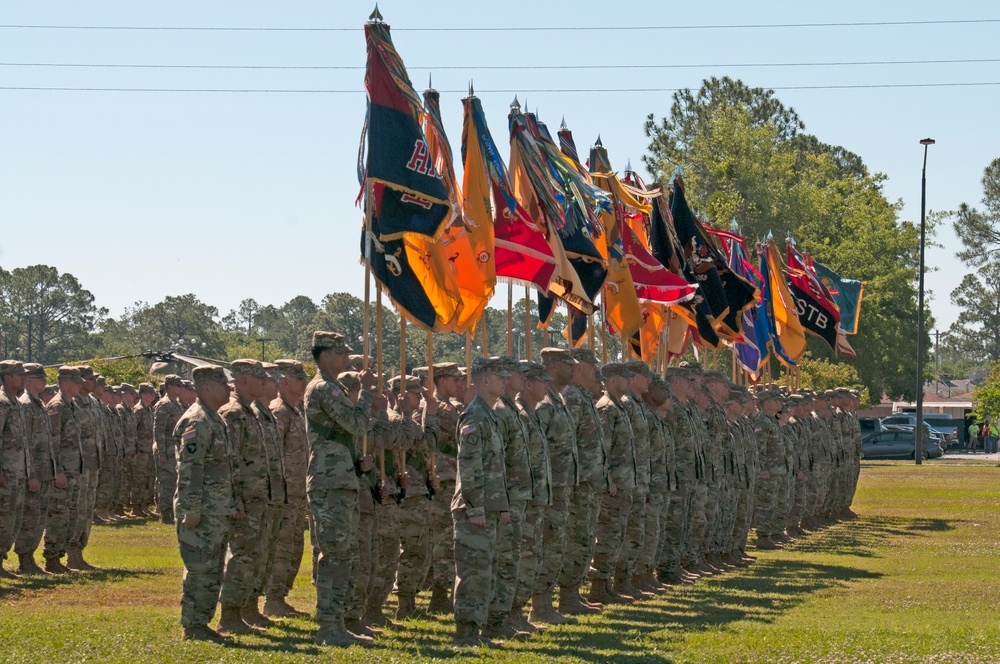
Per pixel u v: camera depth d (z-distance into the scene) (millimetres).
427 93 15812
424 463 13984
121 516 26953
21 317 108250
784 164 60375
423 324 14312
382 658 10805
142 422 27344
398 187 14258
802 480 24422
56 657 10484
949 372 180250
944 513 29844
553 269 17344
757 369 27547
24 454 16984
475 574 12023
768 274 28812
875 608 15125
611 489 14953
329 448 11906
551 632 12992
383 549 13359
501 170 17328
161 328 122312
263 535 12961
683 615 14461
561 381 14805
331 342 12016
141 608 14297
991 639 12430
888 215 69750
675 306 23031
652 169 68500
